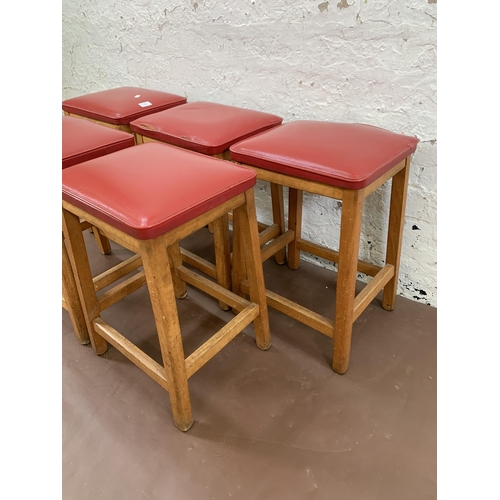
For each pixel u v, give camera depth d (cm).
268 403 122
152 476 104
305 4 138
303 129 127
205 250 195
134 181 98
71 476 104
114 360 138
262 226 178
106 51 223
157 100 177
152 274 92
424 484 99
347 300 117
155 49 197
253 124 142
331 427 114
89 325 132
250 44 159
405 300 161
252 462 106
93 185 98
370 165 103
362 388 125
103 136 136
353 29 131
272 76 160
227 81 176
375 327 148
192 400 123
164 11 182
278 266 183
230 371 133
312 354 138
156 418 119
